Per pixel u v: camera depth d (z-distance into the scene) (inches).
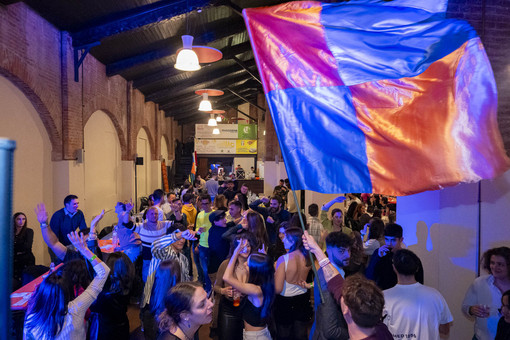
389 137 87.1
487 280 100.5
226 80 658.8
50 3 225.6
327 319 90.2
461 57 87.2
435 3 92.4
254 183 772.6
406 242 148.6
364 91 90.0
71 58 280.1
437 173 83.4
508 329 81.5
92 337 120.6
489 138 83.1
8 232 20.5
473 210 135.6
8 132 213.9
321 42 93.4
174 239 142.6
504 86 143.9
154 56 368.8
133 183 454.3
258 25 95.0
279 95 92.7
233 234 178.2
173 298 72.7
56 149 267.7
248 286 107.7
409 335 86.5
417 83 88.3
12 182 20.9
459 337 137.4
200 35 372.8
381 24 93.1
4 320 20.1
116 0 247.4
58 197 270.7
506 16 144.9
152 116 606.9
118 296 124.6
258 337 108.4
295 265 116.3
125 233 201.0
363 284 70.2
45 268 167.5
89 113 320.2
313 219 189.9
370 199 428.8
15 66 205.9
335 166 89.2
